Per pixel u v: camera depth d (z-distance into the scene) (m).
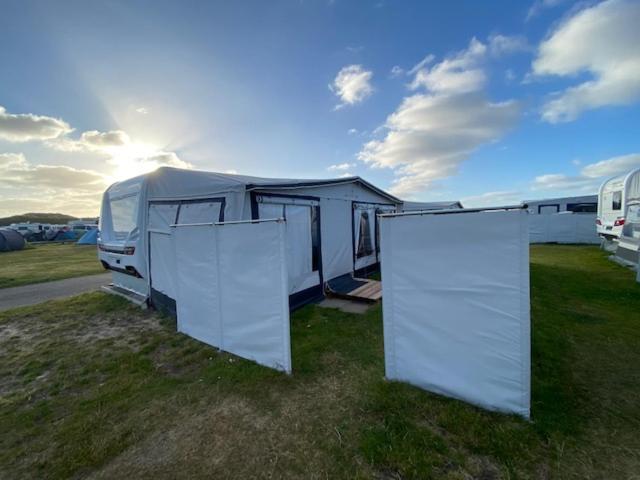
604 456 1.76
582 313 4.35
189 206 4.77
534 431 1.95
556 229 14.88
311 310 5.11
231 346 3.42
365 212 8.00
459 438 1.92
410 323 2.48
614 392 2.44
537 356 3.07
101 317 5.06
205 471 1.81
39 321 4.93
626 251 7.88
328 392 2.58
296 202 5.36
